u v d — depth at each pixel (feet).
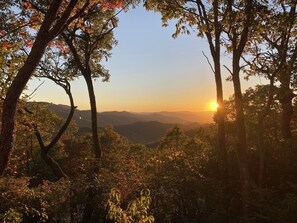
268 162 43.37
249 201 35.35
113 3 33.55
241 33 37.01
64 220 43.73
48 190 44.04
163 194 41.16
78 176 49.47
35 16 29.19
